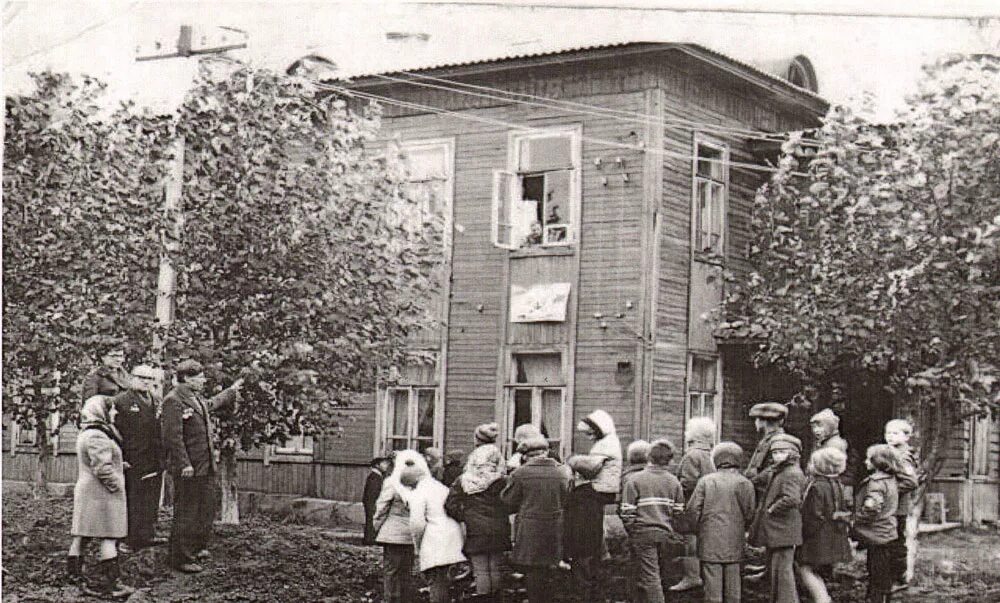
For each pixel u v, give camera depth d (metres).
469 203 20.94
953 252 14.80
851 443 21.55
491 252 20.64
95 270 17.05
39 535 14.70
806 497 11.78
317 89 18.19
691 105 20.05
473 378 20.62
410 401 21.31
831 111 16.19
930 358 16.14
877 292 15.30
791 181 17.97
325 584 13.97
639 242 19.11
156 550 14.02
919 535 19.03
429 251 18.06
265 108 16.83
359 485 21.64
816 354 16.69
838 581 14.35
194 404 13.39
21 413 18.12
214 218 16.39
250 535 16.20
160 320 16.28
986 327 15.13
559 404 19.88
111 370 14.51
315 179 16.80
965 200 14.91
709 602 11.48
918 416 16.20
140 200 17.11
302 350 15.91
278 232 16.39
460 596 12.84
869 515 12.10
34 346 16.77
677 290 19.62
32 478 25.70
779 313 16.75
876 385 20.41
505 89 20.66
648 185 19.14
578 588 12.34
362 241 17.02
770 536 11.44
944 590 14.72
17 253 17.00
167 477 19.17
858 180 15.66
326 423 17.95
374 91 21.97
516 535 11.80
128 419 13.48
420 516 11.96
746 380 21.30
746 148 21.48
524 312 20.03
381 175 17.42
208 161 16.80
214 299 16.69
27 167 17.22
